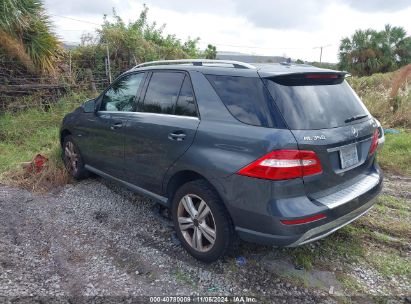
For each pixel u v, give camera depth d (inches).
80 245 144.5
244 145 112.9
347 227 157.4
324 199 114.1
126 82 171.3
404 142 271.1
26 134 293.0
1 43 327.6
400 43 1321.4
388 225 160.1
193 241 133.0
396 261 135.3
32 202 182.2
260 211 110.0
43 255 137.3
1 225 158.6
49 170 208.2
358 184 128.0
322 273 127.8
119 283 121.9
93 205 179.3
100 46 425.1
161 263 133.0
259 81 117.5
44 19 370.0
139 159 153.3
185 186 132.3
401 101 365.7
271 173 106.6
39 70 355.3
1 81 332.5
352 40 1359.5
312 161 109.0
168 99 144.6
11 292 115.3
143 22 564.1
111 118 170.1
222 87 126.8
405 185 211.0
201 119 128.5
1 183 205.0
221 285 121.2
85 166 200.4
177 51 522.0
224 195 117.8
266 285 121.4
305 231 108.1
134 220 164.7
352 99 136.3
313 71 122.0
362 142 130.4
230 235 122.7
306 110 114.7
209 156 121.1
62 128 211.6
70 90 372.8
